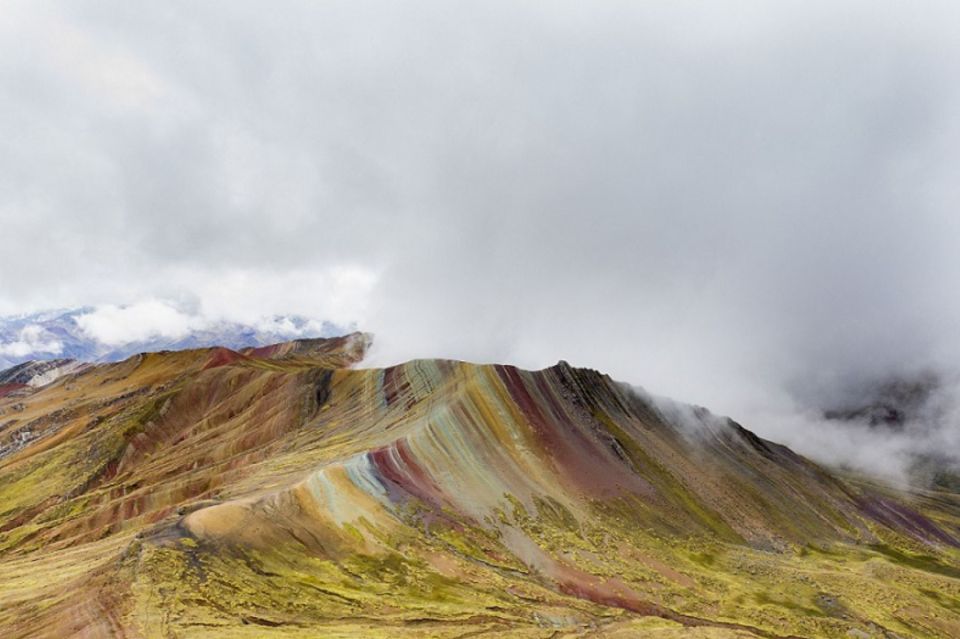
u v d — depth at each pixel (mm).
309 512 60688
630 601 62094
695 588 70000
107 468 117312
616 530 81812
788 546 101312
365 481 70312
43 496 106688
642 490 99000
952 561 120375
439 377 117625
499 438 95062
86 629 36375
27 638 35875
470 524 69812
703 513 101188
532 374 122375
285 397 130750
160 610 38844
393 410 110250
